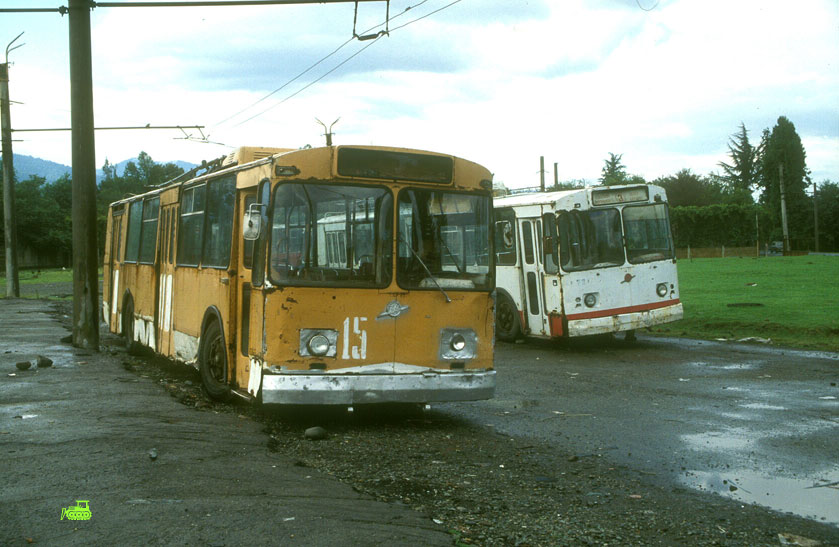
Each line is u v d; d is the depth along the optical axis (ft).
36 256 326.44
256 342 29.68
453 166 30.99
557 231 55.52
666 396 37.14
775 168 369.30
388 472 23.61
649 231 57.47
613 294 55.98
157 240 46.96
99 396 33.81
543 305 57.36
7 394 34.19
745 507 20.40
